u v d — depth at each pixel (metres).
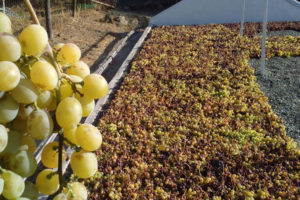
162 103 5.07
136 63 6.80
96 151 3.87
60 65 1.22
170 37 8.65
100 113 4.99
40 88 1.09
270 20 10.19
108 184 3.38
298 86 5.66
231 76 5.96
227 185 3.36
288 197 3.14
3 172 1.01
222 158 3.71
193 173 3.53
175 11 10.52
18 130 1.13
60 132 1.16
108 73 7.69
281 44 7.70
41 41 1.02
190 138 4.18
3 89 0.94
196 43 8.02
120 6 15.91
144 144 4.06
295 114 4.77
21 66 1.09
